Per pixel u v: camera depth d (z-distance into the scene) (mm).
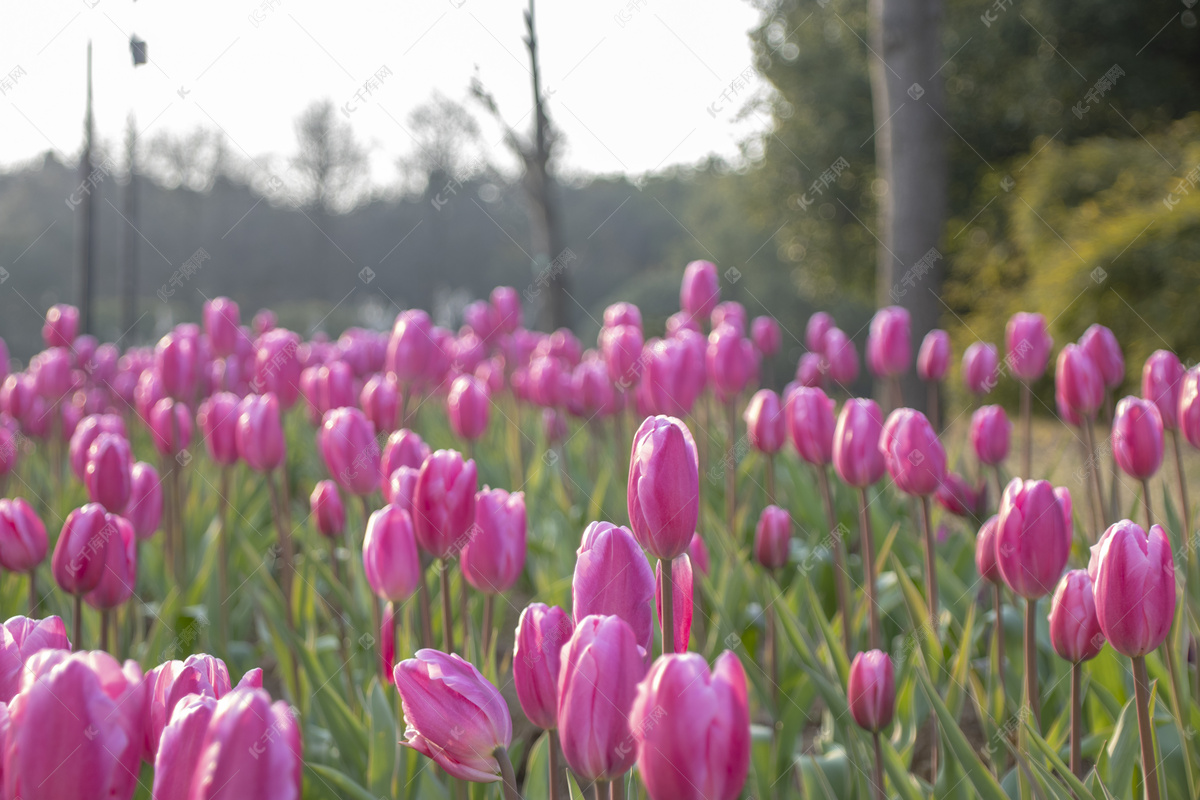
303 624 3365
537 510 4750
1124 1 17797
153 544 4039
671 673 906
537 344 7551
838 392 9742
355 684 2896
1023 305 12172
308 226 46219
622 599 1262
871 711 1899
